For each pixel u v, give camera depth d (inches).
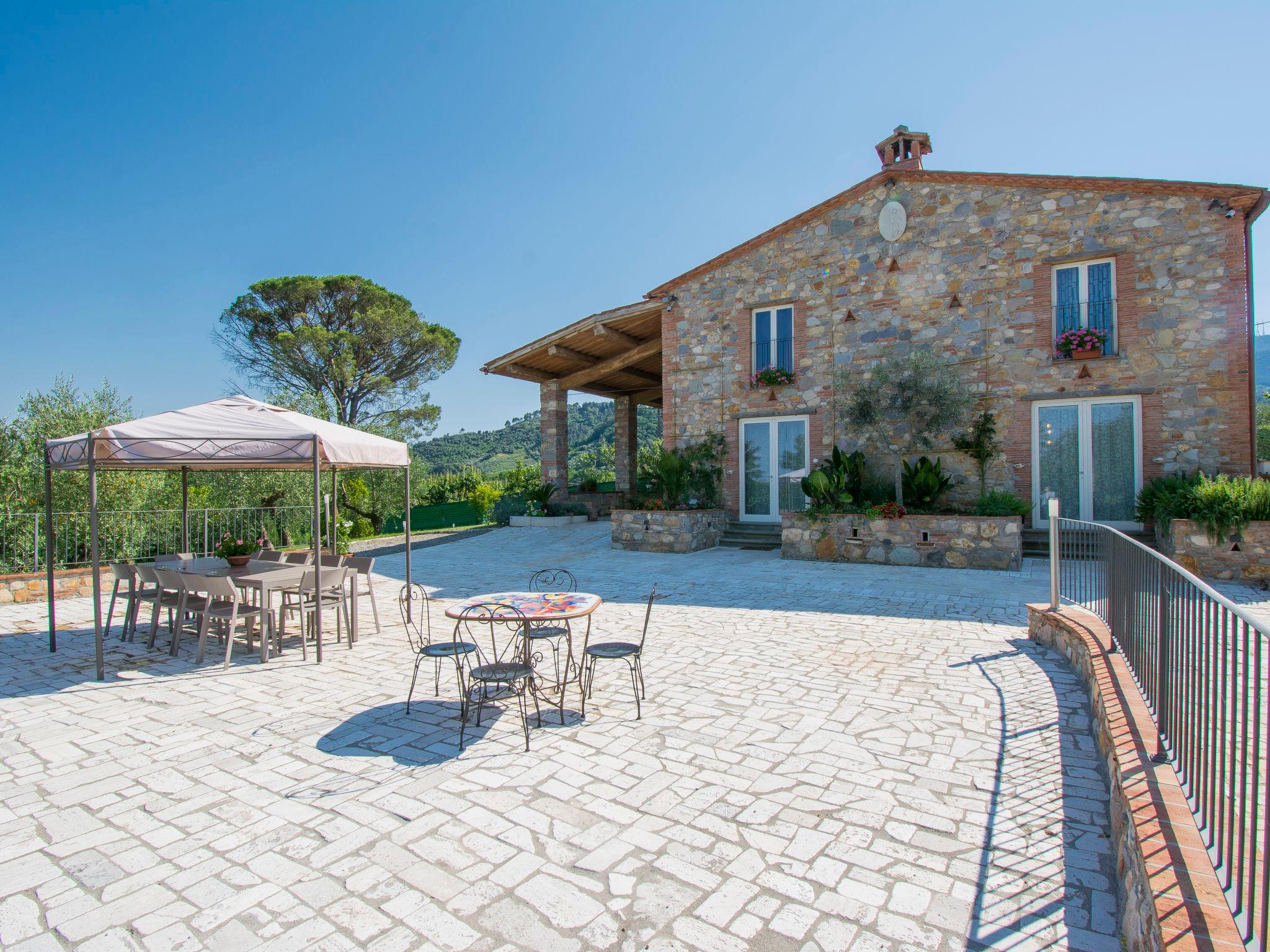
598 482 1008.2
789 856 108.7
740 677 211.0
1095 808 123.3
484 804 127.7
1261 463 458.9
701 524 555.8
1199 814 94.7
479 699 190.2
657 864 106.7
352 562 306.0
